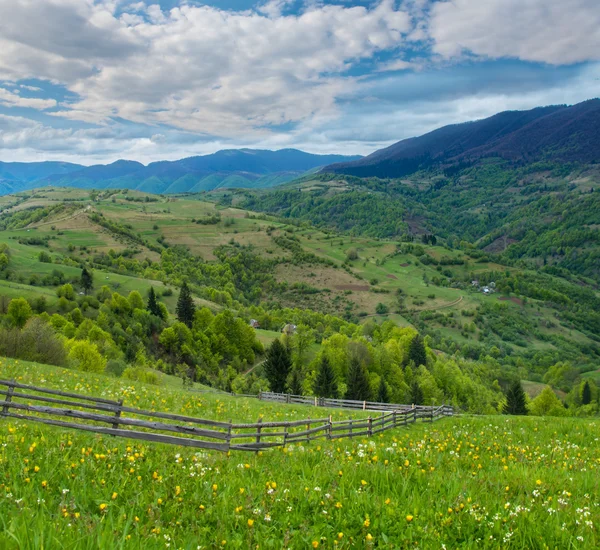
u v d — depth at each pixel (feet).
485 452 49.49
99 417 39.19
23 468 26.58
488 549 22.99
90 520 21.20
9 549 16.28
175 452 36.47
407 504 27.37
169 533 21.44
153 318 415.44
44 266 600.39
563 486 32.76
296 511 25.54
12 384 40.01
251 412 78.69
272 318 566.36
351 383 258.78
